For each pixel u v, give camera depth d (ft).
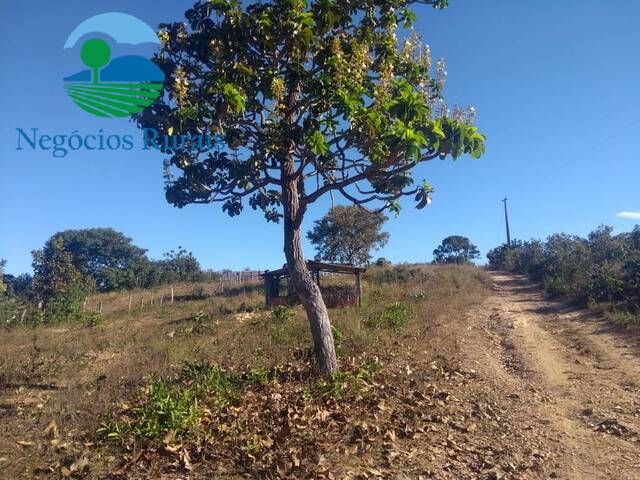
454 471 15.93
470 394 24.27
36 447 17.53
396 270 104.06
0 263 77.77
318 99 22.56
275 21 22.67
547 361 31.40
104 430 18.10
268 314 56.95
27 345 44.11
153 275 133.69
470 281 93.45
